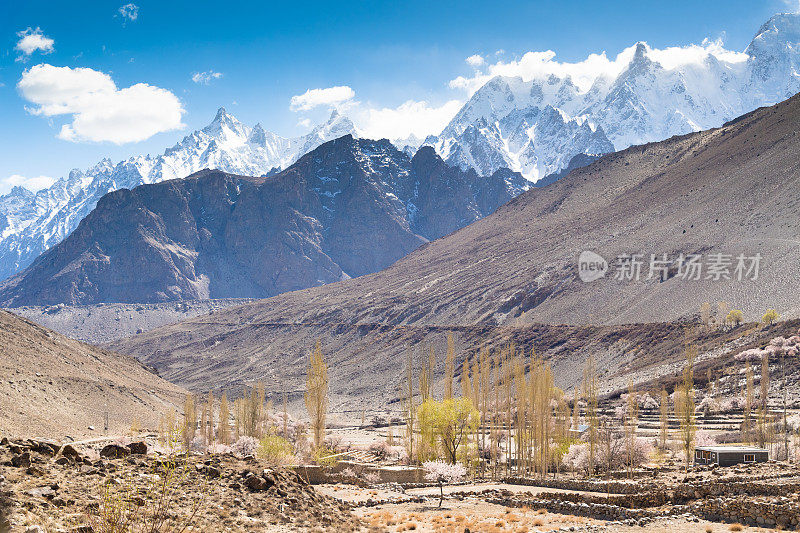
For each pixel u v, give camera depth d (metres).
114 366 154.50
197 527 27.31
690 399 86.50
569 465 83.25
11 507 24.28
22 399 95.50
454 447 79.94
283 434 122.00
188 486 32.44
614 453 80.88
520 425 84.56
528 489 61.72
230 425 124.94
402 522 42.72
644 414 140.12
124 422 110.19
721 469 60.62
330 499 39.28
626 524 40.28
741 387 141.88
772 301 190.38
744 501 39.06
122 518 23.66
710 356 169.38
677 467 71.81
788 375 141.25
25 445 33.09
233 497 32.72
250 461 38.56
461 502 53.12
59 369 120.81
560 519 44.00
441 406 80.12
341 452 105.19
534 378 84.00
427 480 67.75
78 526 23.66
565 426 90.56
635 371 183.50
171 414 104.69
